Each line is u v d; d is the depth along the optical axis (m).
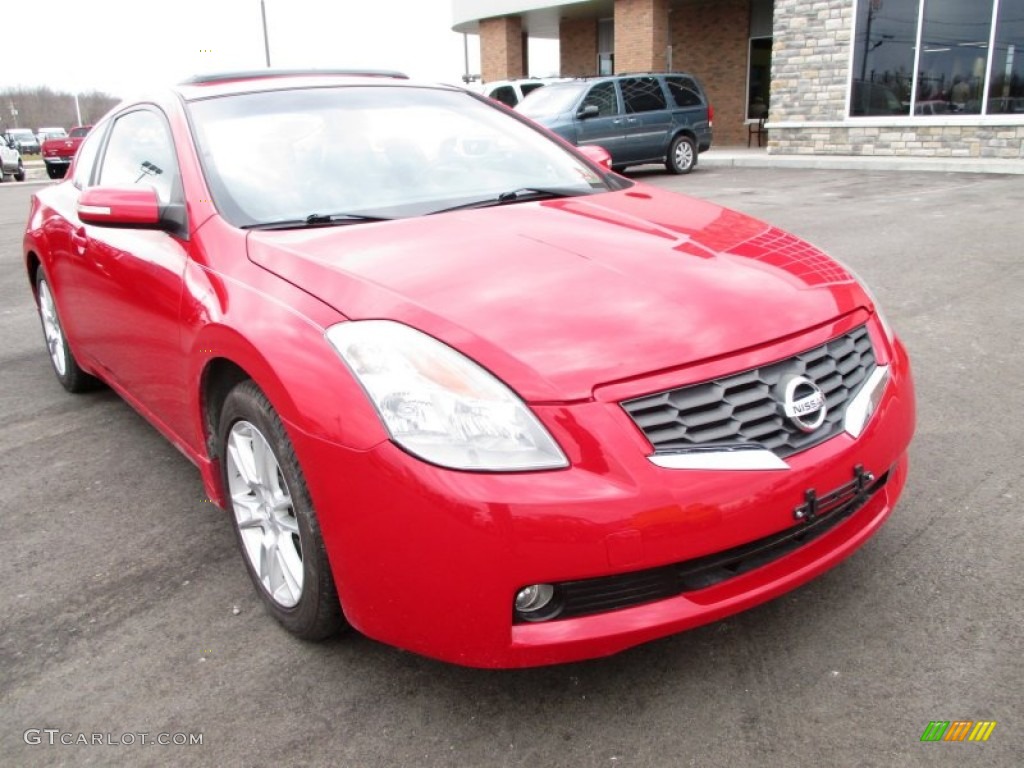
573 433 1.93
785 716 2.13
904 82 15.07
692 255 2.52
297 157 3.07
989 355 4.68
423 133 3.36
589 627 1.98
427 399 1.98
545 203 3.03
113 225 2.92
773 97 16.75
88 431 4.36
